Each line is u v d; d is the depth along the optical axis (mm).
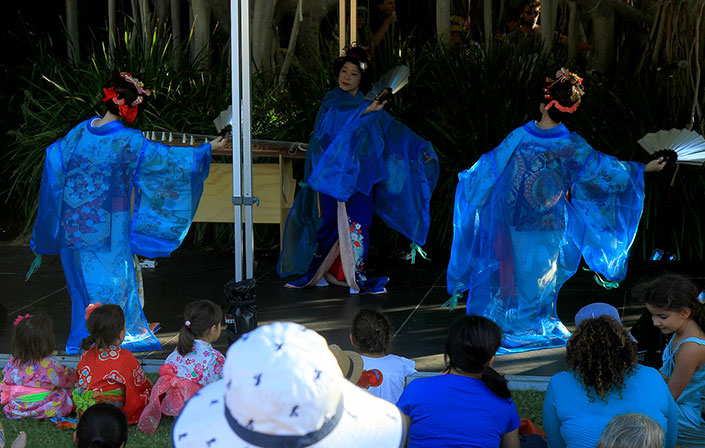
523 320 4684
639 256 6930
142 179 4621
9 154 8531
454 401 2662
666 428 2734
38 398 3693
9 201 8648
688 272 6379
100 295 4605
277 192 6734
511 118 7242
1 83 9180
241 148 4562
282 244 6305
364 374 3082
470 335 2695
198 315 3670
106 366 3621
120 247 4625
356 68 5836
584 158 4586
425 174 5980
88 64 8602
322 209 5973
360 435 1591
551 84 4539
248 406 1470
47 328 3709
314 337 1547
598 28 8680
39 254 4832
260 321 5215
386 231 7230
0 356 4445
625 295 5723
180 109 7859
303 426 1479
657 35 7305
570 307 5453
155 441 3529
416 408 2689
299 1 8562
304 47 9477
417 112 7672
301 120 7613
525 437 3061
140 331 4719
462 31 9086
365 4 10250
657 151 4617
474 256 4746
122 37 10211
